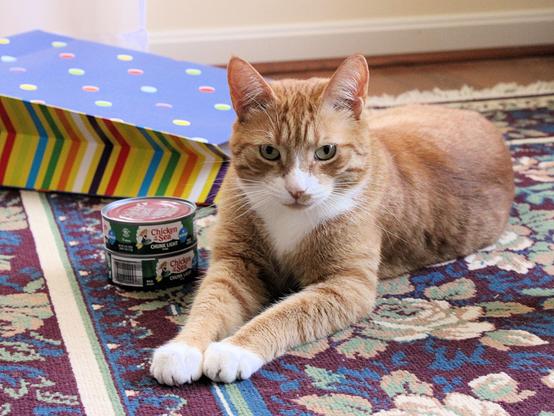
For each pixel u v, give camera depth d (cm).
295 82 96
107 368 84
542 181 128
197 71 137
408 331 91
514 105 160
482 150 113
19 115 119
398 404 79
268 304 97
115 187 121
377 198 97
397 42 200
